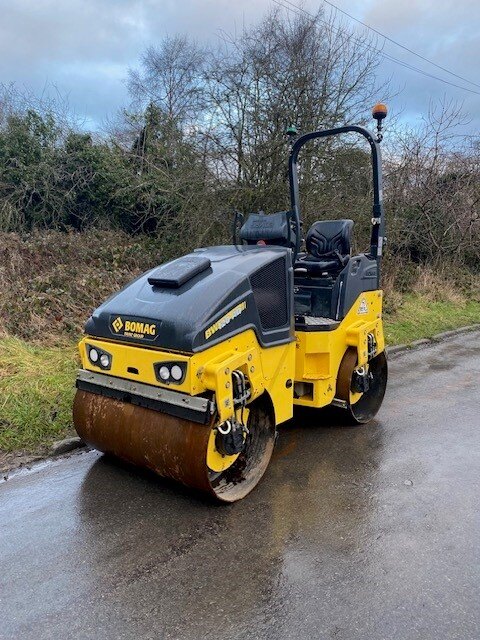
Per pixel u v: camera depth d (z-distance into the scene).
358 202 9.09
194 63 9.48
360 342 4.20
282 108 8.43
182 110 9.05
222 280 3.15
